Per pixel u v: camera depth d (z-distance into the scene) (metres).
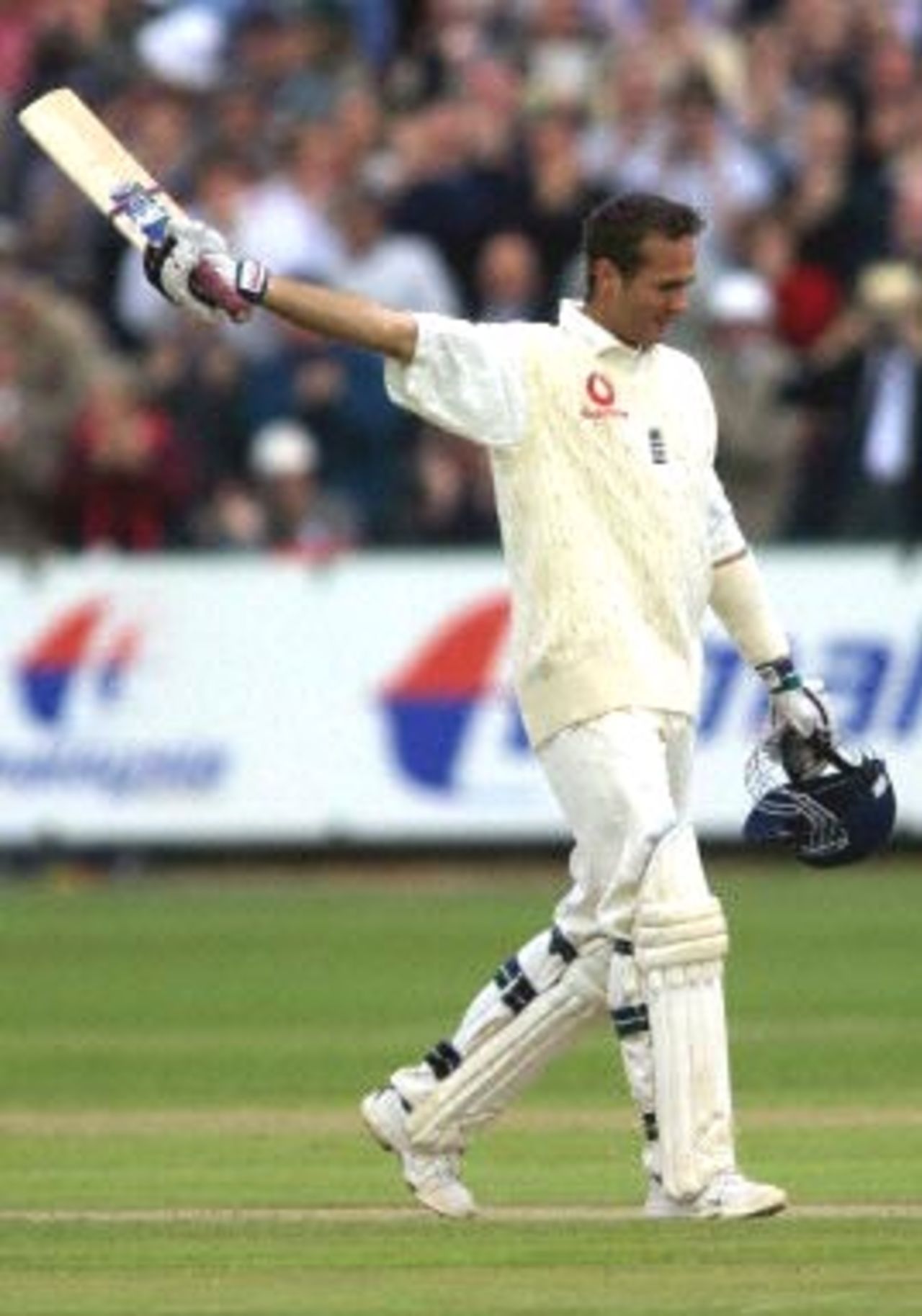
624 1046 34.16
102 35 89.31
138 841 77.06
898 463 77.56
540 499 34.38
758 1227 33.12
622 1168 39.25
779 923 67.69
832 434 78.06
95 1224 34.25
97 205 34.59
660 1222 33.62
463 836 76.44
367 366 80.75
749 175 83.25
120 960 62.94
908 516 77.75
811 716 35.72
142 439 78.31
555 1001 34.88
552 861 78.25
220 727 76.81
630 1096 46.34
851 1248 31.58
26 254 85.44
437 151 82.75
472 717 76.38
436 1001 56.62
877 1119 43.06
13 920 70.00
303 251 83.25
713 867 77.75
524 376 34.34
